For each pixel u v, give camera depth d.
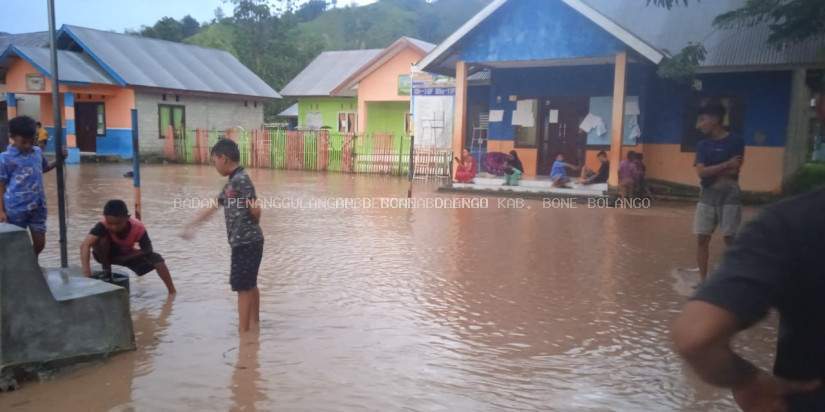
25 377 4.16
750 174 16.11
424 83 22.30
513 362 4.66
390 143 23.06
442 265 7.89
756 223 1.58
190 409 3.83
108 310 4.63
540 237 10.13
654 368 4.58
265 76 46.72
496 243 9.51
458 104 17.20
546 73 18.33
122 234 6.02
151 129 27.33
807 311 1.53
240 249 5.16
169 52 30.06
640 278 7.36
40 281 4.24
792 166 15.55
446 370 4.48
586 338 5.22
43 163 6.42
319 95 31.03
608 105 17.45
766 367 4.61
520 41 16.16
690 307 1.51
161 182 18.47
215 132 27.52
